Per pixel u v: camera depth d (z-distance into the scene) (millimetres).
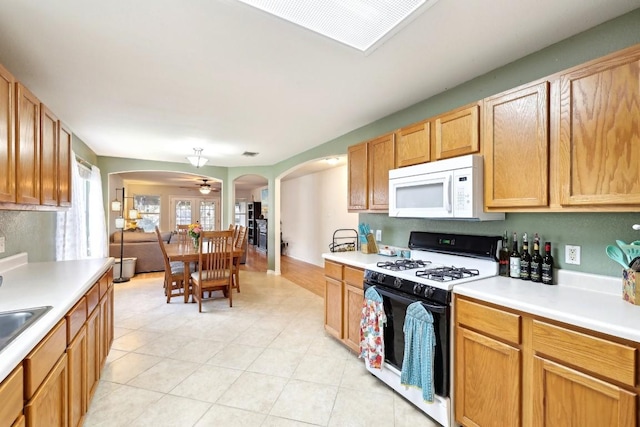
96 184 4832
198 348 2754
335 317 2844
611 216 1607
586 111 1417
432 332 1751
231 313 3707
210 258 3898
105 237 5070
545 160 1571
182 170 6078
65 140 2455
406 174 2322
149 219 10422
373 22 1576
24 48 1862
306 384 2199
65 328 1380
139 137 4000
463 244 2232
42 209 2039
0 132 1422
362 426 1775
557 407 1271
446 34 1721
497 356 1496
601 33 1642
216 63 2051
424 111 2709
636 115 1266
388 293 2062
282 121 3328
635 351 1058
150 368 2395
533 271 1826
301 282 5418
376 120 3283
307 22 1581
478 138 1921
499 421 1484
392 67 2104
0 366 868
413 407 1947
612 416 1110
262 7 1466
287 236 9102
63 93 2555
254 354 2650
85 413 1692
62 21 1594
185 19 1576
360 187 2982
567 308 1312
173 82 2346
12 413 926
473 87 2283
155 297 4359
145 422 1783
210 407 1932
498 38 1766
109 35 1726
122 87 2438
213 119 3258
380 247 3113
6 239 2215
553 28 1679
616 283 1546
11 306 1358
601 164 1370
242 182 9078
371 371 2277
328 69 2133
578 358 1206
